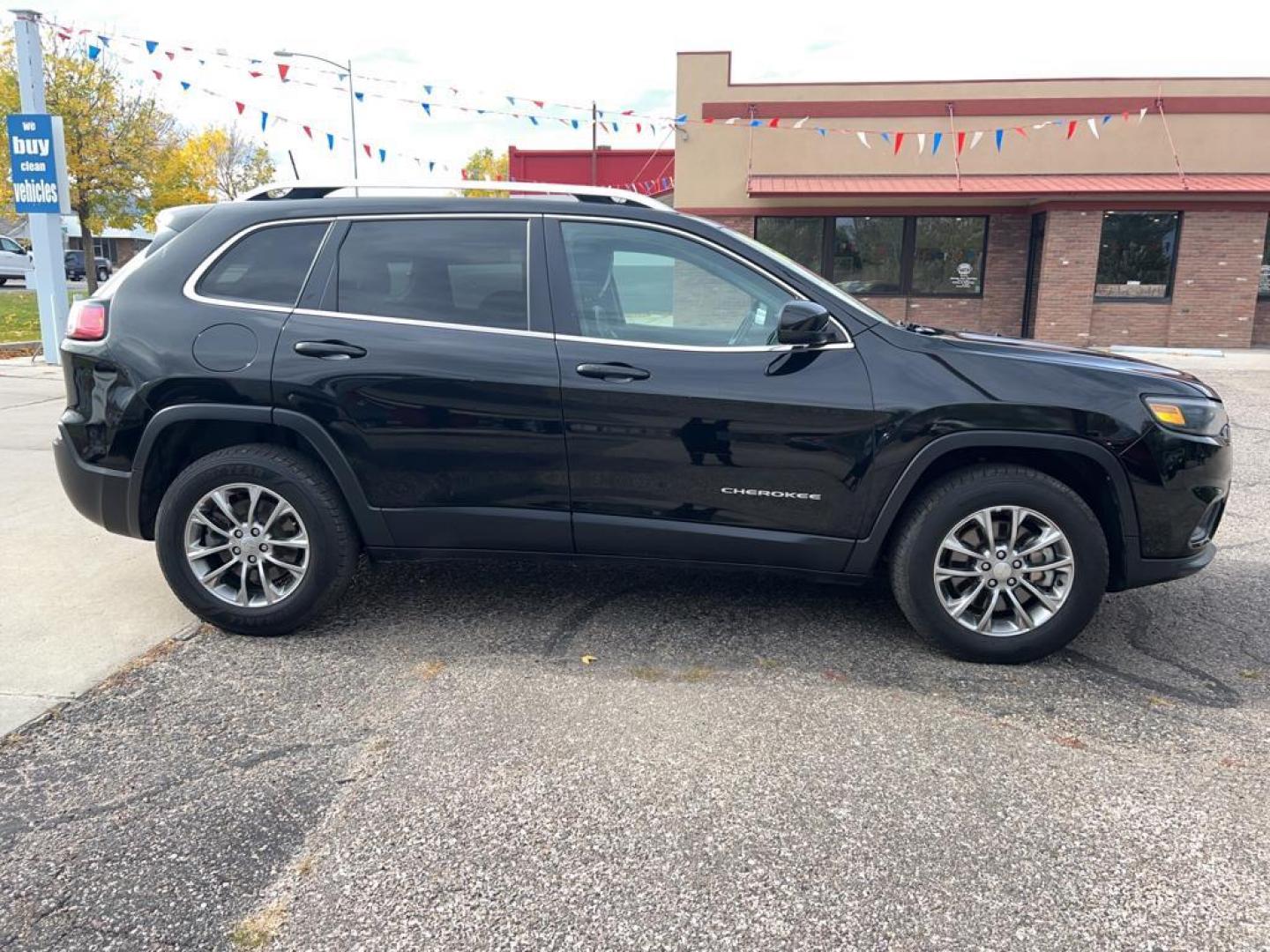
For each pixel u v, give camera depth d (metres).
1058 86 17.34
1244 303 17.30
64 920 2.26
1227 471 3.70
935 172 17.92
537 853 2.53
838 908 2.34
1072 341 17.66
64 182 11.79
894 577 3.74
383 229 3.81
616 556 3.79
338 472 3.71
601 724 3.22
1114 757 3.04
